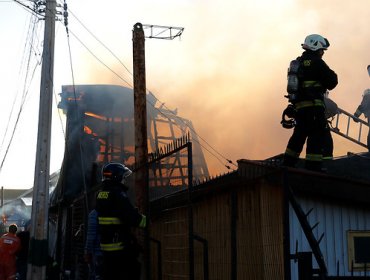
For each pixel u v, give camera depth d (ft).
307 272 17.47
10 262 41.52
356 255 23.09
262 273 22.97
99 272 24.57
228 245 25.62
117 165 19.51
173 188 32.91
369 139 32.81
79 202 43.52
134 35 37.86
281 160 26.99
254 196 24.07
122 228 19.11
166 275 30.78
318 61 23.45
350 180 21.95
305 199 22.91
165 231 31.14
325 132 24.73
